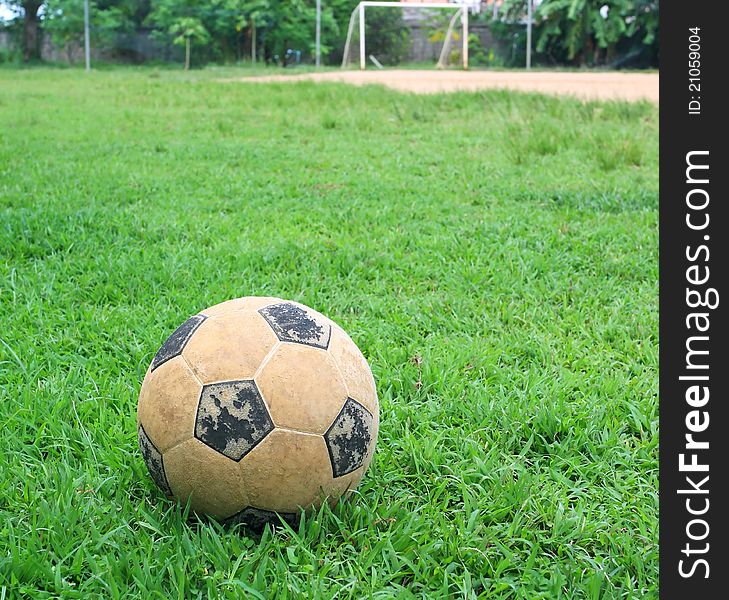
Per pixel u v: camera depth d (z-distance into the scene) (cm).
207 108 537
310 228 231
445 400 134
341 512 107
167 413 103
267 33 1390
